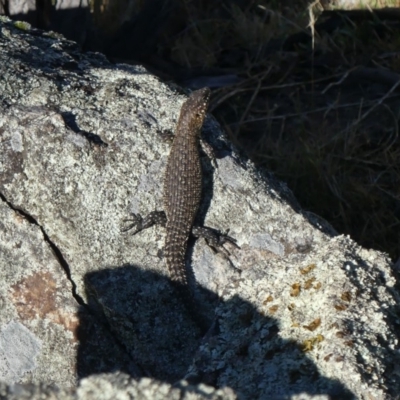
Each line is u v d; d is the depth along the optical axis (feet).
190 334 4.52
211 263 4.60
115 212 4.59
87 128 4.69
